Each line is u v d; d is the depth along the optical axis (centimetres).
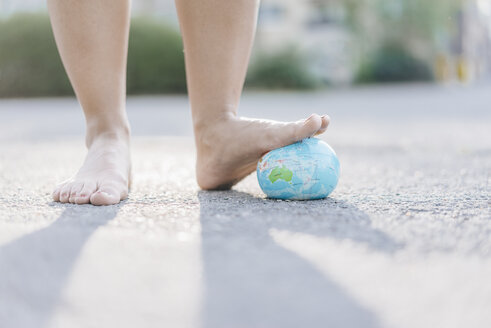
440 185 156
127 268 77
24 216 110
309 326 60
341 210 117
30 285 71
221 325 60
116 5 140
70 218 108
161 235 94
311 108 632
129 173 145
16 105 783
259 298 67
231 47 140
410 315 63
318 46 1593
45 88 999
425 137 318
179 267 78
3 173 185
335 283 72
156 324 61
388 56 1769
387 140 305
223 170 142
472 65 2805
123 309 64
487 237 94
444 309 64
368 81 1712
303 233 96
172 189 150
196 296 68
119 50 144
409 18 1778
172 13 1478
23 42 989
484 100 791
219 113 141
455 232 97
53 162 216
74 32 138
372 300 67
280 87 1262
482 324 60
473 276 74
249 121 138
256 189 153
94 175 133
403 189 149
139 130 381
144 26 1091
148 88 1093
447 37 2206
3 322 61
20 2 1068
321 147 133
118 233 95
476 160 215
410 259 81
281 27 1631
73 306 65
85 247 87
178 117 507
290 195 129
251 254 83
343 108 637
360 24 1652
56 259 81
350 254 84
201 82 141
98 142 143
